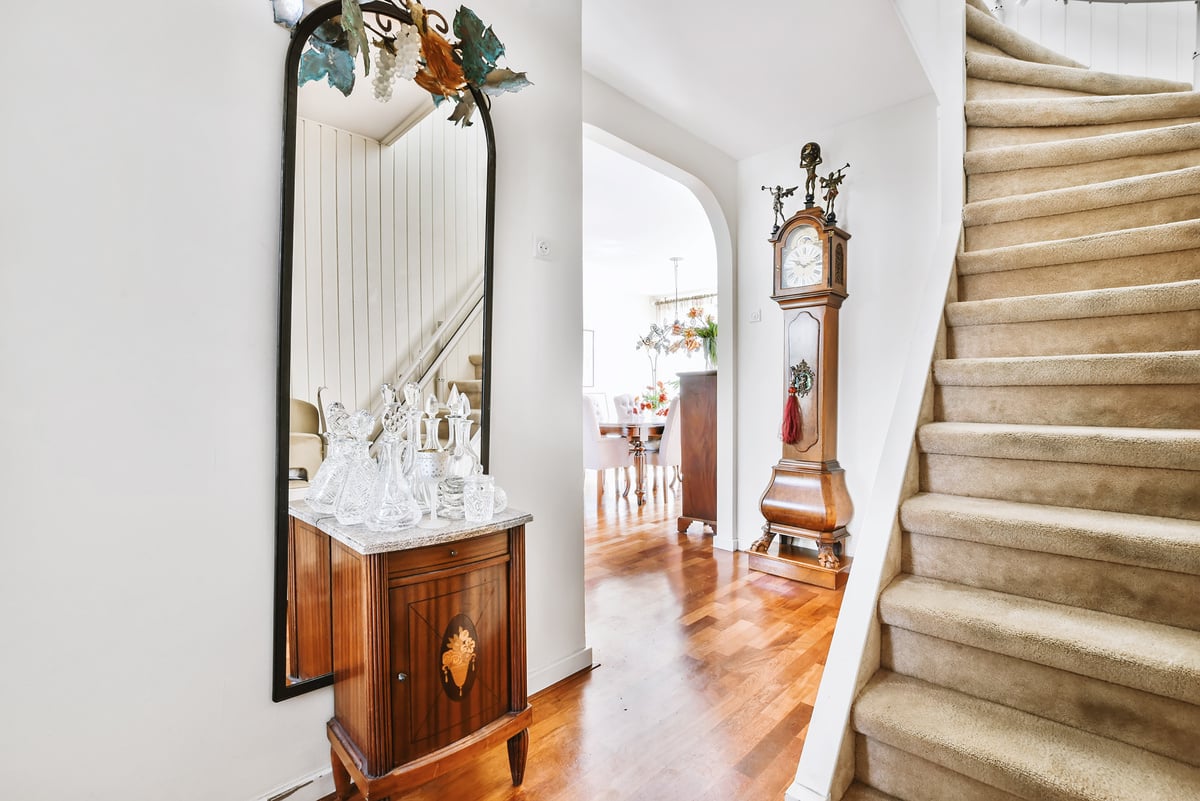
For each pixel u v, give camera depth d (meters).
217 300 1.28
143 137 1.18
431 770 1.26
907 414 1.79
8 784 1.05
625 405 6.29
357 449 1.36
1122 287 1.78
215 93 1.28
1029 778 1.08
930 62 2.55
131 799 1.18
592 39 2.40
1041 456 1.56
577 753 1.61
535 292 1.97
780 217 3.23
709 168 3.47
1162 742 1.13
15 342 1.05
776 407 3.51
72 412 1.11
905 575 1.64
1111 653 1.15
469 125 1.74
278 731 1.37
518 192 1.92
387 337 1.57
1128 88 2.80
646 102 2.96
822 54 2.49
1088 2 3.35
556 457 2.05
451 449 1.65
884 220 3.04
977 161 2.42
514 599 1.45
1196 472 1.38
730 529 3.67
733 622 2.53
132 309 1.17
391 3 1.53
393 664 1.22
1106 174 2.23
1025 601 1.43
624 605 2.73
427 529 1.30
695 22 2.26
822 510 2.98
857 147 3.13
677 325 5.70
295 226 1.39
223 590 1.29
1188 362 1.50
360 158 1.51
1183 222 1.73
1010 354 1.95
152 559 1.20
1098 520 1.41
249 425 1.33
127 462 1.17
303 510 1.41
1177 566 1.23
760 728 1.72
